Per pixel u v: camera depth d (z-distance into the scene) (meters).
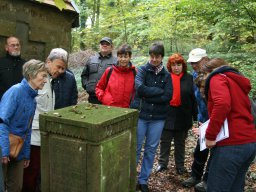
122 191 2.66
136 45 11.28
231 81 2.80
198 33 9.16
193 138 5.70
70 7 6.11
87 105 2.86
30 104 2.99
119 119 2.47
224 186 2.80
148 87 3.92
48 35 5.73
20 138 2.93
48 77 3.55
